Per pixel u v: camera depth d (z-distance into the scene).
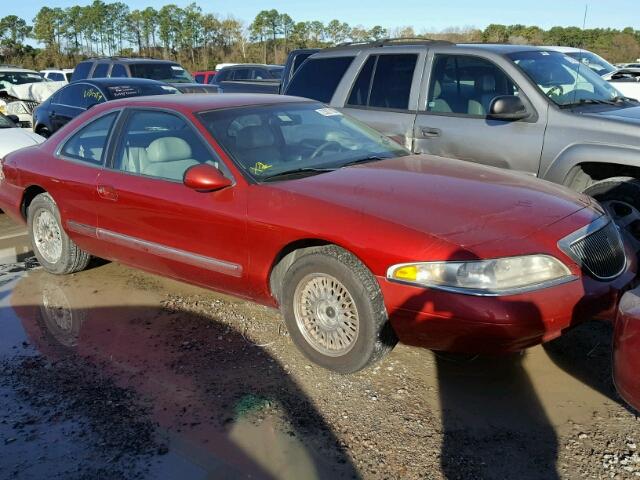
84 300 5.05
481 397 3.51
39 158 5.59
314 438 3.17
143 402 3.53
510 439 3.13
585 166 5.27
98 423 3.34
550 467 2.92
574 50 7.28
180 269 4.53
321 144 4.66
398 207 3.59
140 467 2.99
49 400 3.58
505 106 5.38
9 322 4.66
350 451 3.06
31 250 6.54
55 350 4.19
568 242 3.43
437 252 3.26
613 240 3.77
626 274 3.72
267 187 3.99
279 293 4.06
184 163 4.44
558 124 5.30
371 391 3.58
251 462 3.00
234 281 4.18
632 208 4.97
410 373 3.77
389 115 6.37
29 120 14.63
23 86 16.48
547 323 3.22
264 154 4.35
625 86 10.51
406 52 6.42
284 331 4.36
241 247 4.04
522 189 3.95
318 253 3.68
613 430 3.18
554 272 3.32
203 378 3.77
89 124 5.29
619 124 5.02
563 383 3.63
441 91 6.10
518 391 3.55
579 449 3.04
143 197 4.55
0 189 6.04
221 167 4.21
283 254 3.96
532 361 3.88
